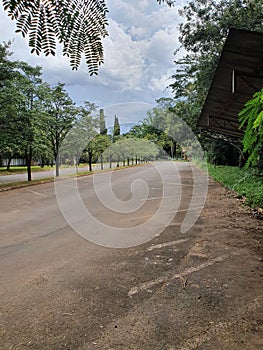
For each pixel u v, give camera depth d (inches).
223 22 363.3
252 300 86.3
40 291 95.3
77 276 107.1
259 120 66.2
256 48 124.5
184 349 65.0
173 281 101.0
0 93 381.4
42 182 497.4
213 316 78.0
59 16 37.5
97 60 43.4
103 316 79.2
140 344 66.9
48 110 557.9
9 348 66.6
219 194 310.2
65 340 69.1
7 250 139.2
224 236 155.7
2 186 434.6
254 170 355.6
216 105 256.8
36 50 37.3
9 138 447.8
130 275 107.0
